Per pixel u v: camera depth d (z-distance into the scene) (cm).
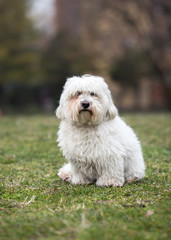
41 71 2745
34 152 766
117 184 480
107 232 306
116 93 2886
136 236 299
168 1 2445
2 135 973
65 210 378
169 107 2702
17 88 2830
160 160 688
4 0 2712
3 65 2636
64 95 488
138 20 2547
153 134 1002
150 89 3000
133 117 1445
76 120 468
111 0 2527
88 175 498
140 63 2681
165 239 295
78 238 297
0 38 2645
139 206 385
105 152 464
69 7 3562
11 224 332
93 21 2798
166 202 388
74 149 471
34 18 2831
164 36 2512
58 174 551
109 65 2873
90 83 476
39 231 313
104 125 475
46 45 3017
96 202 406
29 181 526
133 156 515
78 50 2858
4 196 444
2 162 674
